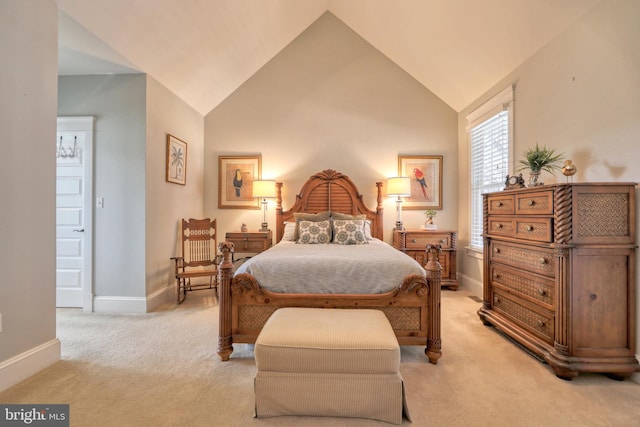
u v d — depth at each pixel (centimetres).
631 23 190
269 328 166
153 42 284
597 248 186
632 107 190
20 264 185
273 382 153
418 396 170
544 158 235
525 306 229
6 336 177
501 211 258
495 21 281
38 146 197
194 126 425
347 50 453
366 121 454
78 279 325
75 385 180
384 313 211
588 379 188
